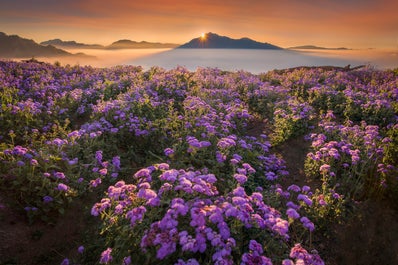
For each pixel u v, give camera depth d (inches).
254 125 515.2
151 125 409.7
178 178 234.5
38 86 660.7
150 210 221.1
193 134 396.8
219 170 322.0
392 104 537.0
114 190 224.5
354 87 707.4
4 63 930.7
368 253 225.8
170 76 782.5
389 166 287.6
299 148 406.3
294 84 775.1
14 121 449.1
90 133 372.5
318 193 291.4
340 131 410.0
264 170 340.5
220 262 164.4
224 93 623.2
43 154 300.7
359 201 278.8
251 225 198.7
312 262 181.2
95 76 847.7
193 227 191.9
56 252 223.9
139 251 188.5
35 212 245.1
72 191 273.3
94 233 243.6
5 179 266.2
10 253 212.8
